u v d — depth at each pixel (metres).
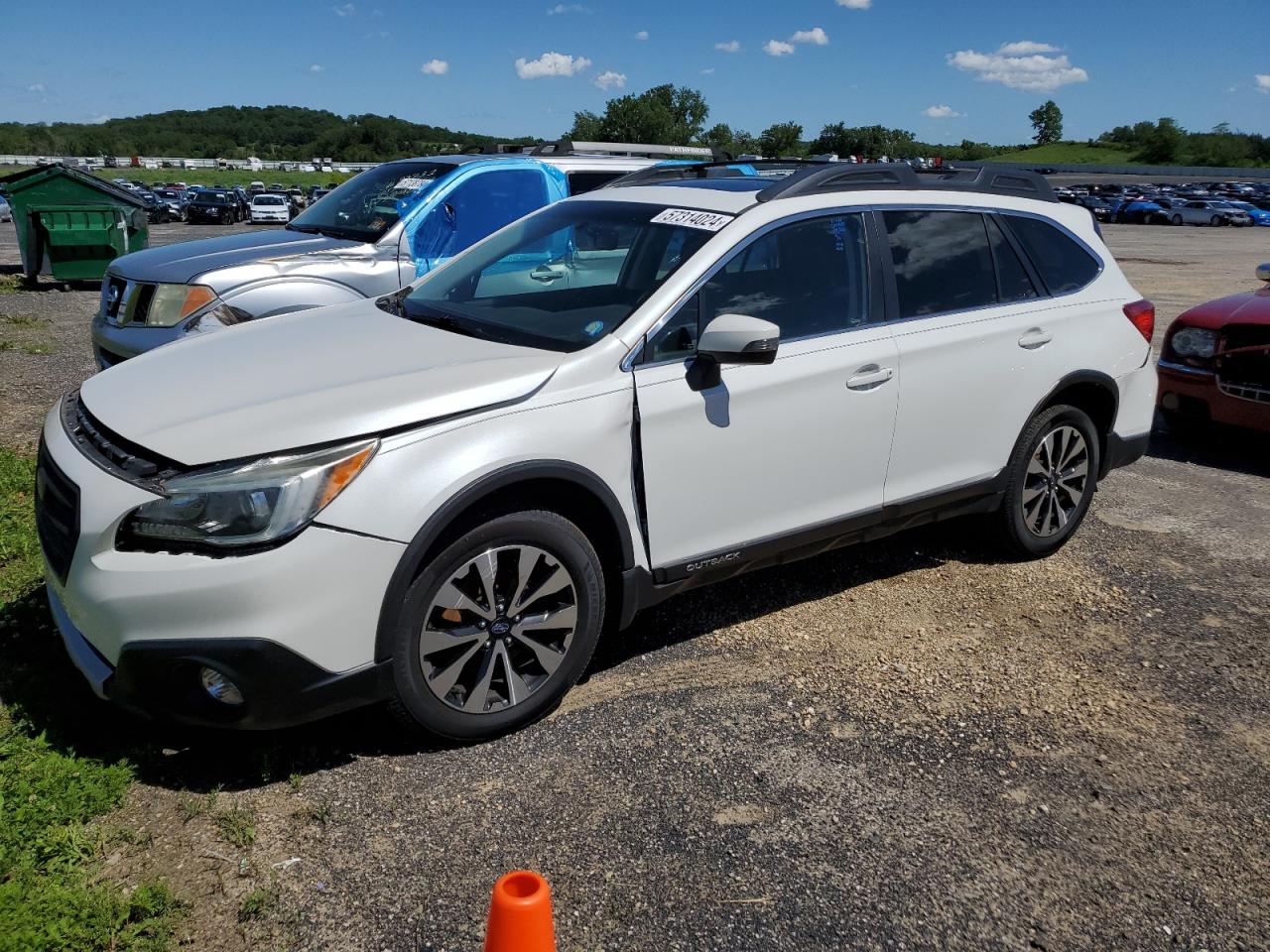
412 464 2.92
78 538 2.82
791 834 2.87
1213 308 6.96
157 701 2.81
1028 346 4.53
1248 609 4.53
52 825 2.69
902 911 2.60
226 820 2.77
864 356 3.94
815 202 3.99
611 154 9.48
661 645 3.98
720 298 3.65
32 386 7.84
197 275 5.98
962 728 3.47
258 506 2.74
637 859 2.73
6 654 3.50
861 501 4.09
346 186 7.59
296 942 2.39
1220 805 3.11
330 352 3.46
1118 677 3.87
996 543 4.91
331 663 2.86
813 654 3.96
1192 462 6.94
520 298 4.00
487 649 3.18
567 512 3.39
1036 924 2.59
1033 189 4.95
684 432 3.48
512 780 3.04
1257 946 2.56
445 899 2.54
